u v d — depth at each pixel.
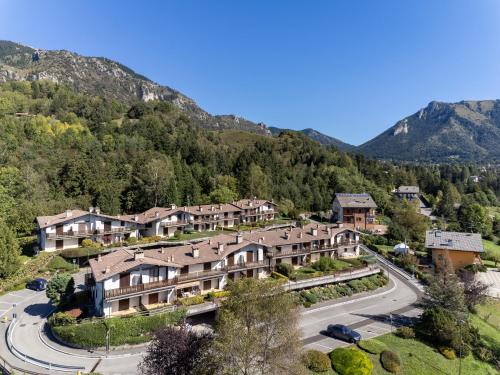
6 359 37.84
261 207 112.44
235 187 125.62
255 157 153.38
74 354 39.19
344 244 77.31
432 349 44.69
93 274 47.00
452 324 46.50
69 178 100.25
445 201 146.75
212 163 142.62
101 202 93.31
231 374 26.55
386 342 44.66
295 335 29.64
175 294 50.72
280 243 67.44
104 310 44.41
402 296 62.06
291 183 143.12
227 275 57.91
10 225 73.94
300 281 59.19
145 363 31.25
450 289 52.00
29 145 125.94
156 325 43.22
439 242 82.25
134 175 108.38
